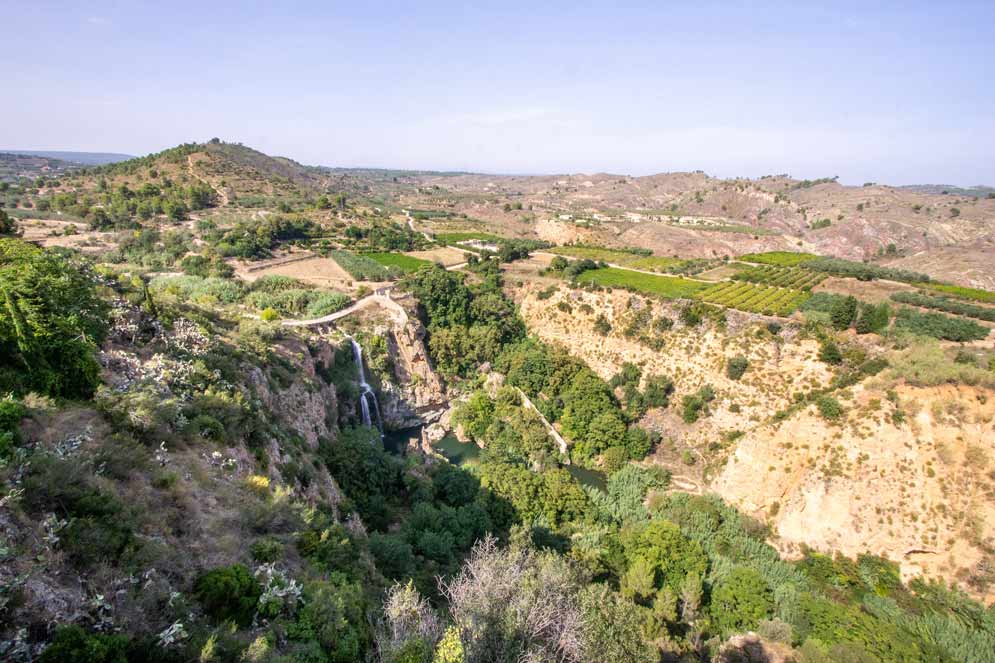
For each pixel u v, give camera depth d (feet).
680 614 131.75
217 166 539.70
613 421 223.51
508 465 181.78
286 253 352.28
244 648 53.67
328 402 183.62
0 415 60.13
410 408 250.78
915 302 257.96
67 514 53.83
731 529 168.66
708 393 221.66
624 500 187.73
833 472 165.37
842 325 219.61
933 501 150.00
